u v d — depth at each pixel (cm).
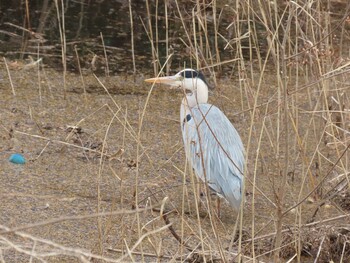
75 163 1178
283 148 1272
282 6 1606
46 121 1346
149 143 1280
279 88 877
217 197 1032
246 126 1358
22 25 1866
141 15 1977
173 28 1889
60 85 1535
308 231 972
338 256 959
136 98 1502
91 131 1314
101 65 1670
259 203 1095
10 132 1269
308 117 1369
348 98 1220
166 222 868
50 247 888
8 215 984
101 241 842
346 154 1117
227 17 1831
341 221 1033
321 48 1119
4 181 1096
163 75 1596
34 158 1184
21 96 1454
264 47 1773
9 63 1625
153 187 1109
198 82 1139
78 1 2083
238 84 1570
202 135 1033
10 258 859
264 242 962
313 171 1201
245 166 779
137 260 890
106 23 1923
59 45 1761
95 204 1042
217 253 870
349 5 927
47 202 1034
